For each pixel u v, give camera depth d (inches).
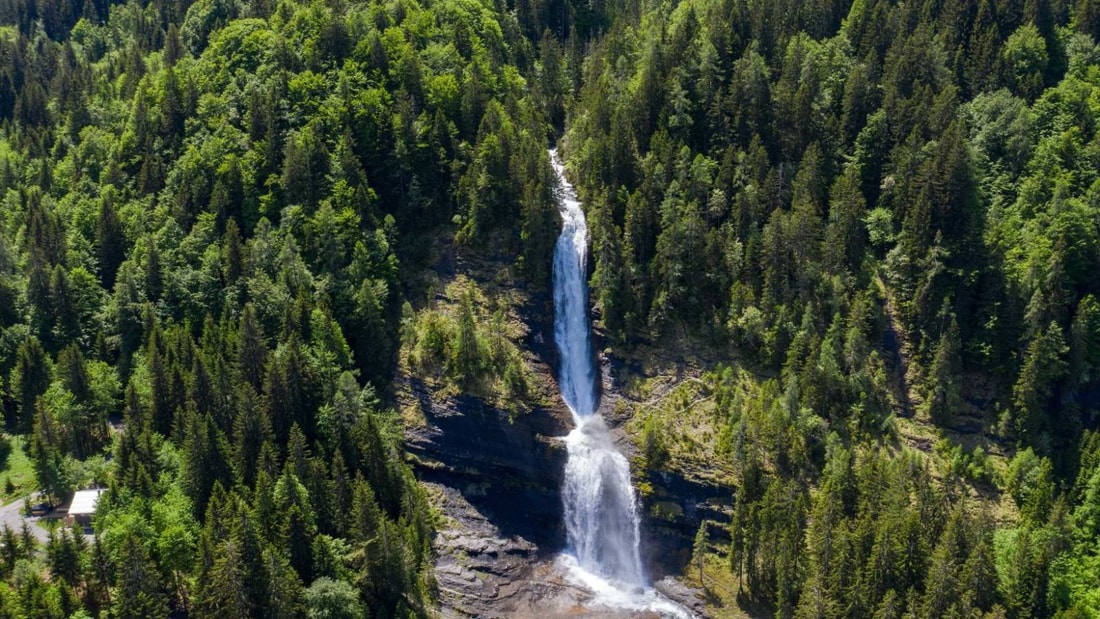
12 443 5226.4
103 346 5487.2
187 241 5698.8
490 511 5128.0
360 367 5403.5
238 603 4101.9
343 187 5757.9
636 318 5679.1
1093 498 4709.6
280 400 4894.2
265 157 5999.0
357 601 4325.8
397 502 4830.2
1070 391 5157.5
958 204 5403.5
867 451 5064.0
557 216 5910.4
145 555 4099.4
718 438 5177.2
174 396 4977.9
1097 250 5290.4
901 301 5477.4
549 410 5408.5
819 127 6013.8
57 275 5580.7
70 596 4040.4
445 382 5339.6
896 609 4315.9
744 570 4815.5
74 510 4606.3
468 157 6043.3
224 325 5310.0
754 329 5413.4
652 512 5103.3
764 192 5723.4
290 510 4402.1
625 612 4805.6
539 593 4904.0
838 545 4473.4
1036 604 4392.2
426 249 5861.2
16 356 5452.8
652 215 5782.5
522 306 5703.7
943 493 4781.0
